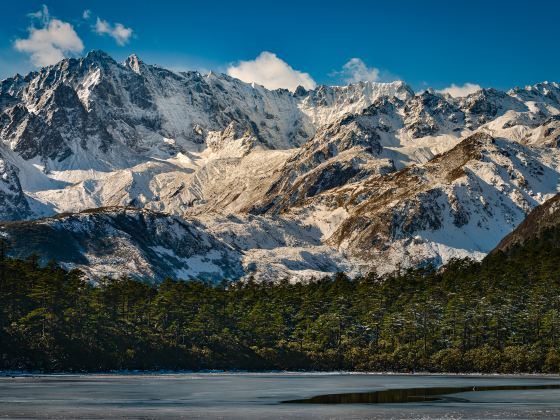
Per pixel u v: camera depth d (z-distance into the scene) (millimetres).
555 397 162000
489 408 141250
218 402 151750
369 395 167125
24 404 143375
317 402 152500
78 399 153125
